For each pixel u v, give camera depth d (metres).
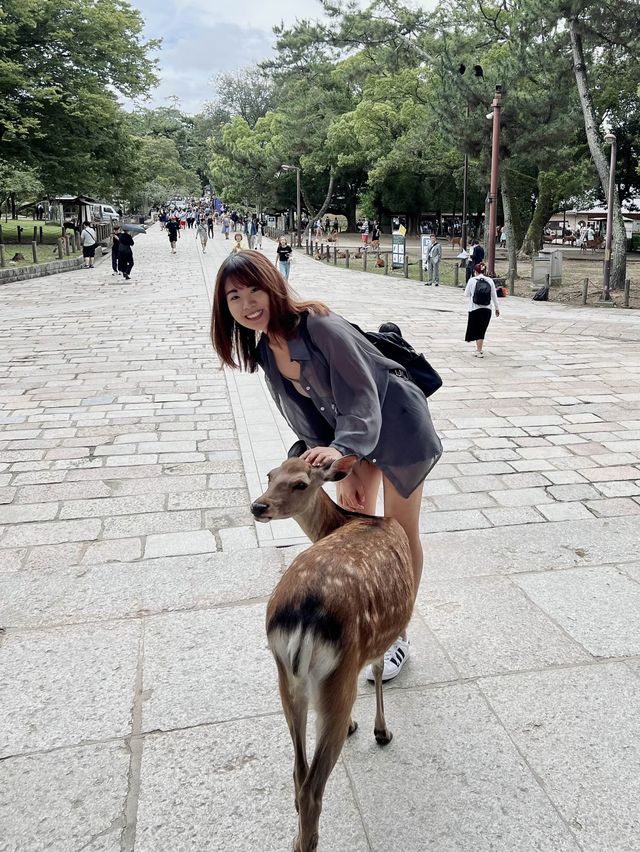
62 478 6.23
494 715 3.18
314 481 2.63
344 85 46.34
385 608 2.41
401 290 22.77
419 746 3.00
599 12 19.12
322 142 47.28
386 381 3.04
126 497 5.80
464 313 17.09
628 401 8.91
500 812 2.66
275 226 70.75
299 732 2.27
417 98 38.59
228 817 2.65
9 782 2.81
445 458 6.74
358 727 3.12
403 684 3.40
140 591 4.29
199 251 38.12
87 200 41.41
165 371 10.47
